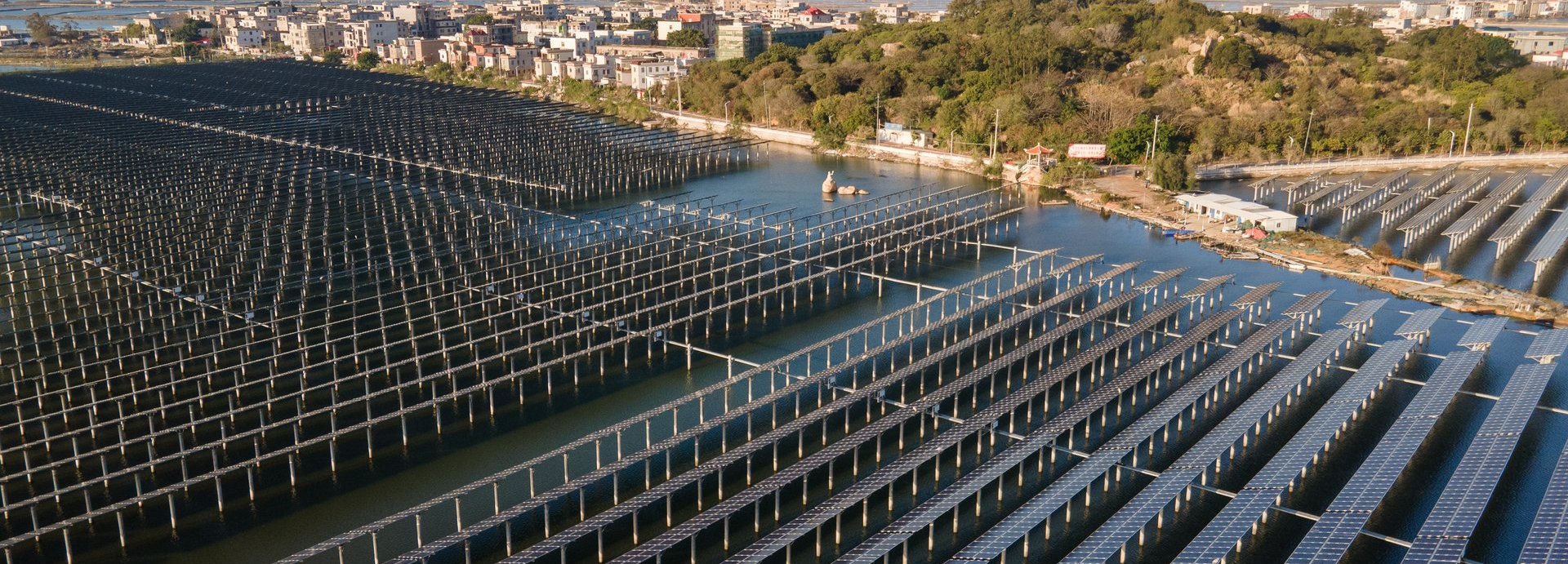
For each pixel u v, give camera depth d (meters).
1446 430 106.19
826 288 153.50
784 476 90.50
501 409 113.75
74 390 117.75
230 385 118.94
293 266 158.00
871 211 186.00
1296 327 133.75
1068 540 88.88
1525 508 91.94
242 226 176.00
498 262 162.88
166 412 112.31
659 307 134.38
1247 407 103.00
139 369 122.88
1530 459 100.12
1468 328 134.12
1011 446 95.75
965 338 133.75
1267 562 85.38
